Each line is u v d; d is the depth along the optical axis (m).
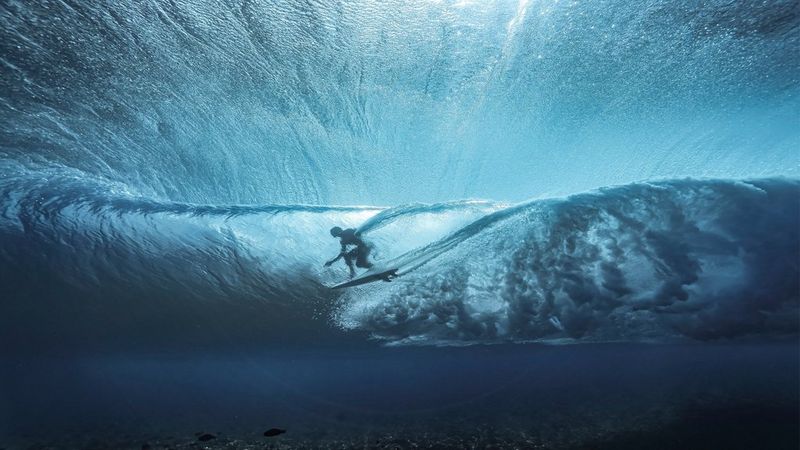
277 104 7.53
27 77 6.82
